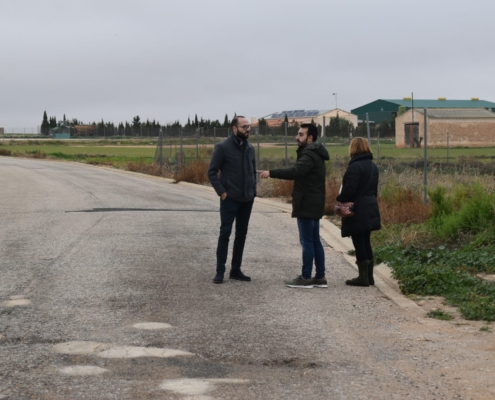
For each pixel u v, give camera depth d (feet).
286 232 45.52
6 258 34.86
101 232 44.42
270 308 24.75
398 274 29.09
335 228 45.96
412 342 20.35
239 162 29.19
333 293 27.58
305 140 28.99
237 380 16.90
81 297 26.23
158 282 29.14
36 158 203.31
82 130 426.10
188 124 412.98
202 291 27.55
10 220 51.24
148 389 16.20
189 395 15.80
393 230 42.04
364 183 28.50
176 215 54.34
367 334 21.26
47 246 38.73
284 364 18.25
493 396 15.69
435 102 404.57
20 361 18.37
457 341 20.44
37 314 23.58
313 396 15.76
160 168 115.03
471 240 37.70
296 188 28.55
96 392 15.98
